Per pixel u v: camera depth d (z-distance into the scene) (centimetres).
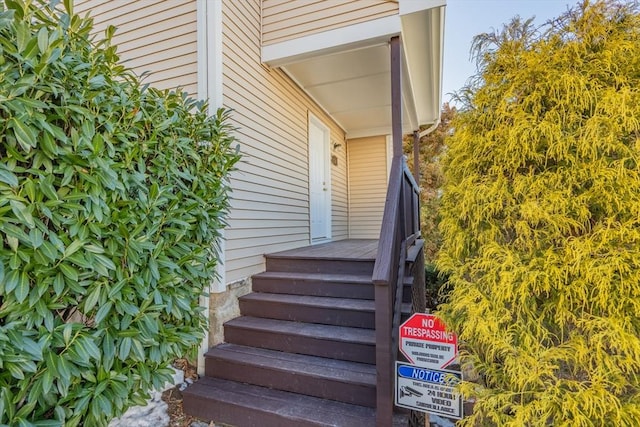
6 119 121
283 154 423
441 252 207
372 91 480
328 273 335
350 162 708
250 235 343
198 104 243
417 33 344
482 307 164
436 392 188
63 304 140
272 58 368
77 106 144
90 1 367
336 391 225
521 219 166
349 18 336
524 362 150
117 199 167
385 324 187
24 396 125
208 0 306
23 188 126
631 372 137
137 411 227
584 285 144
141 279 168
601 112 148
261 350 273
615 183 143
